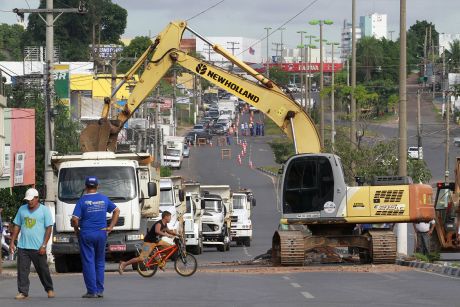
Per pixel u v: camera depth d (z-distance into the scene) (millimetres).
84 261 45812
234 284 54219
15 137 124875
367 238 71688
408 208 70375
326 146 117375
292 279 57531
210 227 115625
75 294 48781
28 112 128500
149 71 79438
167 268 75000
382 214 70500
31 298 46250
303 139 76812
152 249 63531
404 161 85125
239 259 96500
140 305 42156
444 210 87500
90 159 74688
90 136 79125
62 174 73875
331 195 70875
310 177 71375
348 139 125688
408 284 53219
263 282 55406
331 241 71750
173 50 79125
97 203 45812
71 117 177125
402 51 85938
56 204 73625
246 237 126938
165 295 47344
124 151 79188
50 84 96750
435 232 87438
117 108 171000
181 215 95438
